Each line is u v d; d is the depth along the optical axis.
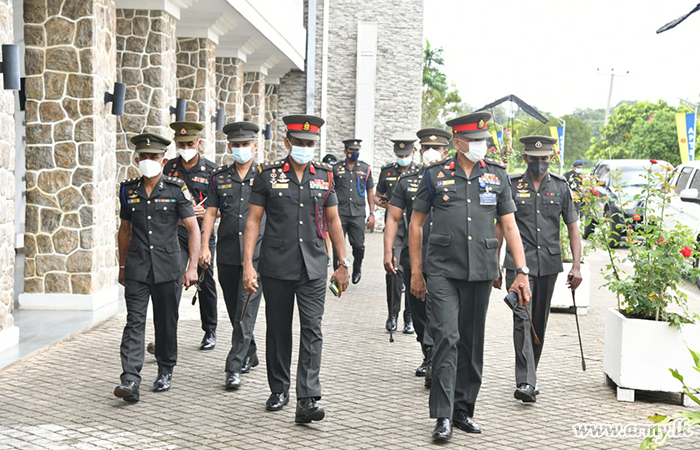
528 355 6.24
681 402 6.31
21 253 14.60
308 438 5.29
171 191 6.27
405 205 7.54
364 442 5.23
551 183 6.59
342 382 6.77
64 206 9.37
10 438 5.16
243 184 6.99
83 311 9.30
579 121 81.88
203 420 5.62
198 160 7.84
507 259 6.52
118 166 11.58
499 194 5.59
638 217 7.04
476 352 5.56
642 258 6.57
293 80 22.77
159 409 5.86
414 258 5.62
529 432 5.52
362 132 23.44
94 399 6.06
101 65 9.57
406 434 5.42
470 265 5.41
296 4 20.30
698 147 48.75
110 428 5.40
